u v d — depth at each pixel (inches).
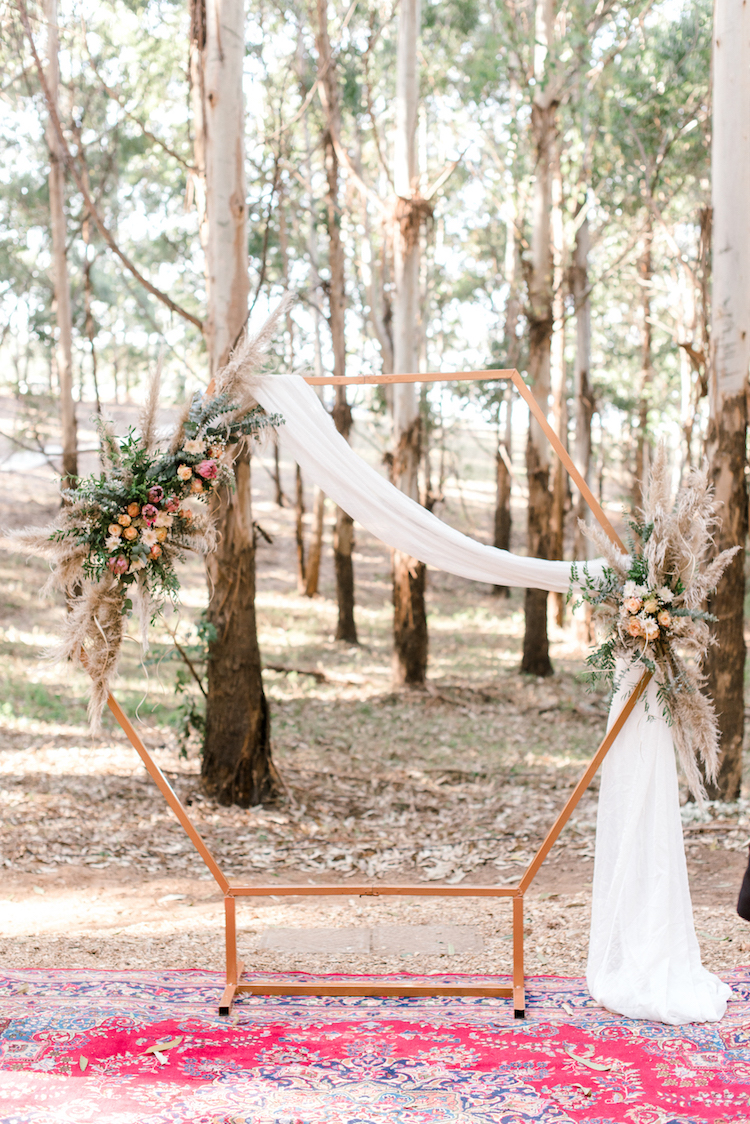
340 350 588.4
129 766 345.1
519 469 1400.1
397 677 517.0
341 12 589.6
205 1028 160.4
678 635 173.6
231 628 316.8
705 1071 144.5
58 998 170.6
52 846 270.1
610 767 179.5
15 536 172.1
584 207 599.8
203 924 219.3
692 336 619.8
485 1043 154.9
